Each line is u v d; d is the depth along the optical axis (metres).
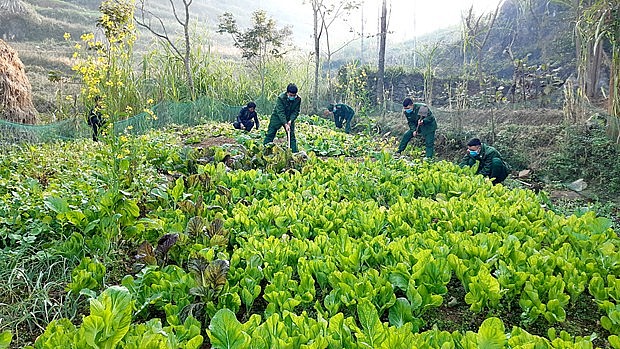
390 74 20.08
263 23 19.25
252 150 8.67
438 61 22.19
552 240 4.54
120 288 2.44
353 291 3.23
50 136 10.80
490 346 2.33
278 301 3.23
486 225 4.77
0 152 9.05
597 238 4.16
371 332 2.57
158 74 14.66
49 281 3.93
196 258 3.49
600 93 13.02
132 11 10.71
